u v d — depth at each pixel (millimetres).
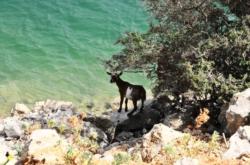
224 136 15352
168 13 22250
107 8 43875
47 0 44188
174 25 22453
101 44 37281
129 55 22047
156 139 14875
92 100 29469
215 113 20406
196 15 21906
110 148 18594
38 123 23875
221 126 18484
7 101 28312
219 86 19516
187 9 21719
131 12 43469
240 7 21156
